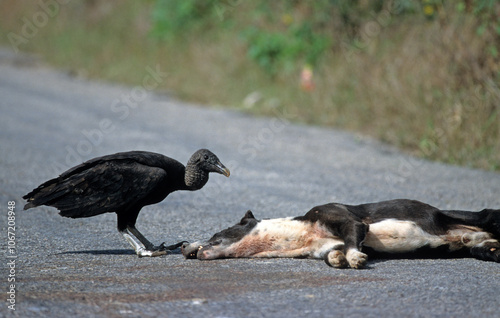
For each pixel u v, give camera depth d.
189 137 29.06
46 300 11.16
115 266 13.45
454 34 27.61
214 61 41.44
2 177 22.73
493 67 26.20
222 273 12.77
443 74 27.14
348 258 12.70
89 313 10.56
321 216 13.38
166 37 47.06
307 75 33.91
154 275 12.71
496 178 21.33
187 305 10.91
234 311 10.61
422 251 13.44
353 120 29.94
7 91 41.78
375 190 20.39
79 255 14.38
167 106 36.59
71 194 13.53
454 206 18.55
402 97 28.02
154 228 16.92
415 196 19.56
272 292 11.53
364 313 10.47
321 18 37.38
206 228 16.81
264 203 19.38
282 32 39.69
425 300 11.01
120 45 49.72
